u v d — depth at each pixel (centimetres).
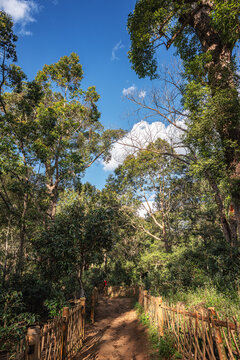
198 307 569
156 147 1555
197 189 1894
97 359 467
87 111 2116
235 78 788
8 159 1248
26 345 277
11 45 1203
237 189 748
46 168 1809
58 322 404
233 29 711
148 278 1582
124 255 2500
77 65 2070
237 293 608
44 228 1100
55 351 381
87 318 910
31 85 1530
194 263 1330
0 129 1317
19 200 1548
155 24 1016
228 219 1116
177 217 1997
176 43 1201
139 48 1154
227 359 302
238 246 945
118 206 2339
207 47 938
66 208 1109
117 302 1483
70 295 1124
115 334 680
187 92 834
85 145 2261
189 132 838
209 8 931
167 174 2223
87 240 1011
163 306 524
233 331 334
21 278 925
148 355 457
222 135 791
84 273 1788
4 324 575
